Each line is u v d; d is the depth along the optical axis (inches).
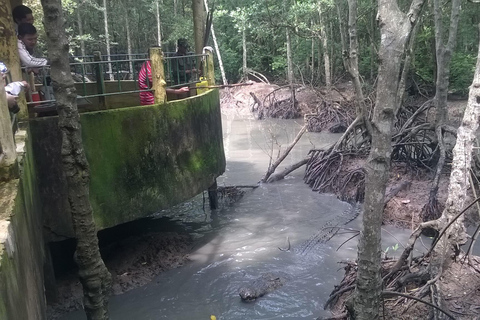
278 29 933.2
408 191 357.7
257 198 402.3
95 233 155.9
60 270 258.7
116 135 236.7
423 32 698.2
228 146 619.2
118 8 1088.8
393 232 314.7
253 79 1146.7
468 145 203.6
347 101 716.0
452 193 203.5
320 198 398.9
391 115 133.4
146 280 260.7
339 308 215.9
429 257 215.0
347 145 451.8
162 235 311.4
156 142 256.7
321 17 789.2
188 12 1194.6
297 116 826.8
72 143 148.2
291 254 290.4
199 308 234.1
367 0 767.7
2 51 194.2
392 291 177.2
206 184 306.3
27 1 612.4
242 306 233.8
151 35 1181.1
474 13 773.9
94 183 229.5
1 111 132.9
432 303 178.1
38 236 179.3
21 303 98.8
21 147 167.3
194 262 283.0
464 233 204.4
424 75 736.3
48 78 256.2
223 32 1168.2
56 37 141.6
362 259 148.4
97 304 156.3
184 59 331.3
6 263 88.4
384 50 129.4
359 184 377.4
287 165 507.5
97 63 236.4
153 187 256.8
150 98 280.1
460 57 703.1
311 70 1003.9
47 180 216.5
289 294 241.4
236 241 312.7
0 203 116.4
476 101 203.2
